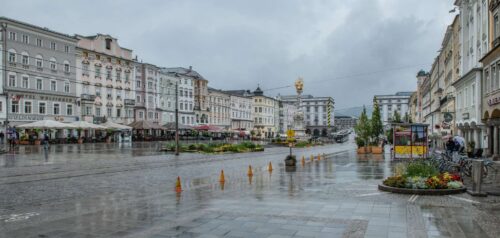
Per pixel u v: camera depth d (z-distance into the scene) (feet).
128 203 40.22
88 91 240.32
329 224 30.09
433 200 40.19
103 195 46.44
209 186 52.75
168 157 116.37
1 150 131.64
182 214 34.14
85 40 239.71
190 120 341.41
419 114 389.39
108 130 230.68
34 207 38.60
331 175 67.31
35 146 173.58
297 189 49.08
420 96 390.21
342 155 139.23
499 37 93.81
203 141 262.88
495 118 100.68
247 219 31.94
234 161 104.78
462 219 31.55
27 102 201.26
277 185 53.26
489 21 105.50
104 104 252.21
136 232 28.25
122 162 96.12
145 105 287.28
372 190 47.78
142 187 53.57
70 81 227.81
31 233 28.27
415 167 49.42
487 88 105.29
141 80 286.05
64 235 27.66
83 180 61.67
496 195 42.52
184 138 293.02
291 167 84.79
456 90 149.59
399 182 46.65
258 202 39.65
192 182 58.44
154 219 32.30
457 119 147.02
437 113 229.66
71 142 205.67
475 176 42.93
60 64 221.25
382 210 35.19
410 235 26.94
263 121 472.03
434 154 88.28
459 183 45.80
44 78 211.41
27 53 202.08
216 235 27.25
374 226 29.40
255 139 336.90
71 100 227.81
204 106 359.25
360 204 38.17
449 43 187.11
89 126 191.62
